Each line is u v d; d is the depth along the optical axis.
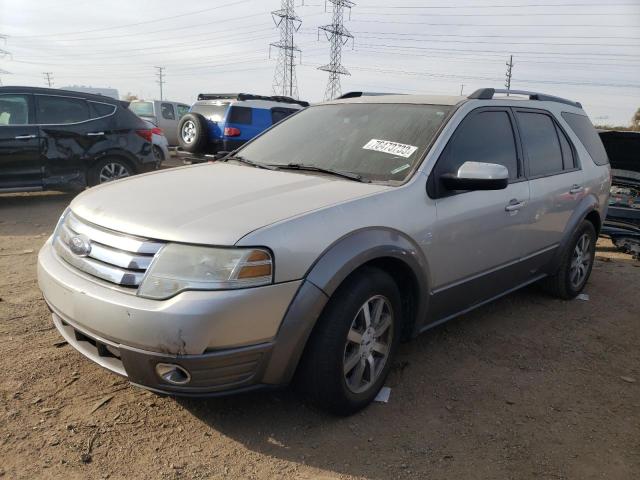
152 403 3.04
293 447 2.75
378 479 2.57
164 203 2.85
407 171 3.38
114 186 3.31
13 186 7.99
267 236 2.55
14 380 3.16
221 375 2.51
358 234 2.86
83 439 2.70
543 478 2.64
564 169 4.82
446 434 2.94
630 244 7.32
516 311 4.88
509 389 3.47
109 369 2.67
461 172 3.30
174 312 2.40
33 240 6.39
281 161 3.87
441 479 2.59
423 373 3.60
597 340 4.35
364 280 2.89
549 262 4.78
